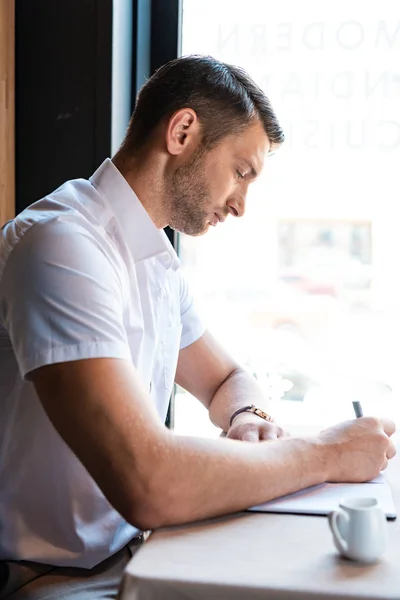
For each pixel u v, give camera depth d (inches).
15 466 49.1
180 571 34.8
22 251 45.4
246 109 52.6
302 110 85.7
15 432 49.2
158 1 86.3
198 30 87.0
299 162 86.0
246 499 41.9
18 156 80.9
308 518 41.6
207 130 52.2
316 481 45.5
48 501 48.6
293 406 87.4
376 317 86.2
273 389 87.6
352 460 47.0
